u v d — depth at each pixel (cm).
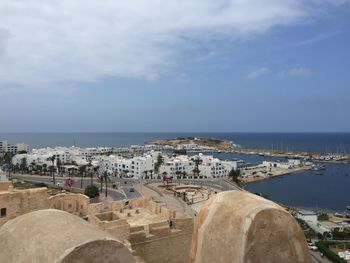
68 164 16762
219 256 676
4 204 2564
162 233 2722
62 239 516
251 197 717
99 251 504
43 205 2777
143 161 14888
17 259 523
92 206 3812
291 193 13338
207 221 729
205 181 13875
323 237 6600
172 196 10188
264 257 633
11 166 15162
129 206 4006
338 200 12169
